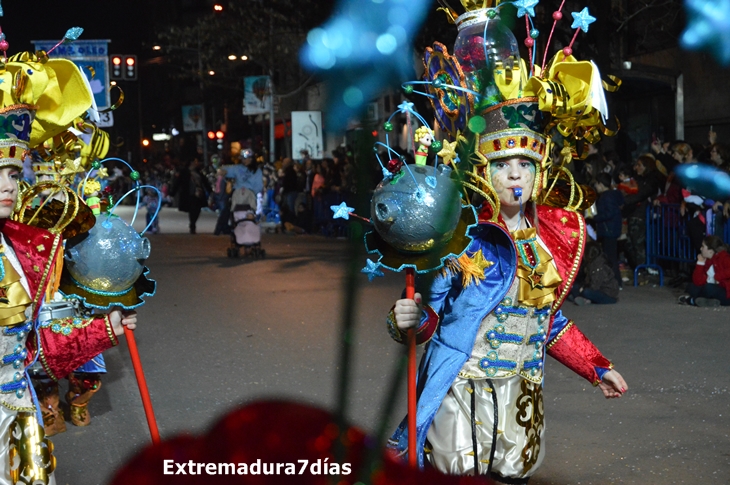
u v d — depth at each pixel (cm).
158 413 567
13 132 292
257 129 3750
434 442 329
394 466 97
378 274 298
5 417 297
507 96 328
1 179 292
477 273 323
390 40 159
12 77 288
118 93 368
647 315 879
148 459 84
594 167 1092
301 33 1770
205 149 3844
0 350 297
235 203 1471
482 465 328
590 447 486
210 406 580
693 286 938
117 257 317
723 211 973
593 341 760
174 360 718
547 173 348
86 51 1558
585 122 343
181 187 2064
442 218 279
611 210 1041
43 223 324
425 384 328
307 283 1158
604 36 1266
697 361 680
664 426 522
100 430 535
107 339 322
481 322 332
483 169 335
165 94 5347
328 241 1775
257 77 2759
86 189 349
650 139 1527
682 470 446
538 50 1362
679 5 1527
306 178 2045
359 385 614
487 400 330
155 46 3266
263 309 958
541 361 345
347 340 97
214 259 1473
